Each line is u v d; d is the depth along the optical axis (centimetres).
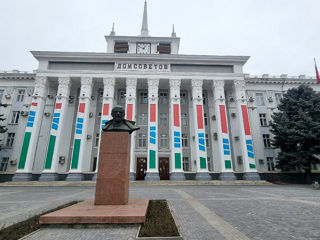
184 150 2283
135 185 1702
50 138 1970
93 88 2414
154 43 2603
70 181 1819
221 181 1844
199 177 1920
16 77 2411
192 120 2388
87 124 2102
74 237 360
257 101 2469
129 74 2233
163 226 398
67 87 2162
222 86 2238
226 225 445
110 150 575
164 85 2442
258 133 2295
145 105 2455
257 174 1959
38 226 413
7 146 2191
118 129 611
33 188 1497
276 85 2520
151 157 1972
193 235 380
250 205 693
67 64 2262
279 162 1945
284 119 1931
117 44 2577
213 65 2348
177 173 1925
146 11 3119
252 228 423
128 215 424
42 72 2177
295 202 752
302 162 1772
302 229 414
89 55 2244
